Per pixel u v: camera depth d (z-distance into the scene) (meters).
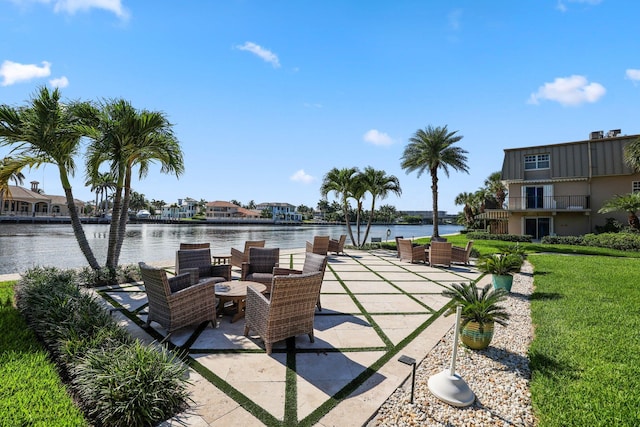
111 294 5.89
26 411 2.12
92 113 6.47
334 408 2.48
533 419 2.36
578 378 2.84
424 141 18.91
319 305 5.23
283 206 103.19
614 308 5.08
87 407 2.31
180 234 32.56
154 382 2.41
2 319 4.12
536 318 4.61
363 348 3.70
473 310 3.59
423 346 3.78
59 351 3.03
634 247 14.35
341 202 17.33
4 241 19.72
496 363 3.30
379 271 9.16
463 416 2.39
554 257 12.00
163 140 7.13
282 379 2.94
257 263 6.16
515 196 21.83
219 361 3.29
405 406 2.52
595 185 19.42
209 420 2.29
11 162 6.47
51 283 4.98
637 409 2.34
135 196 83.19
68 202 6.86
